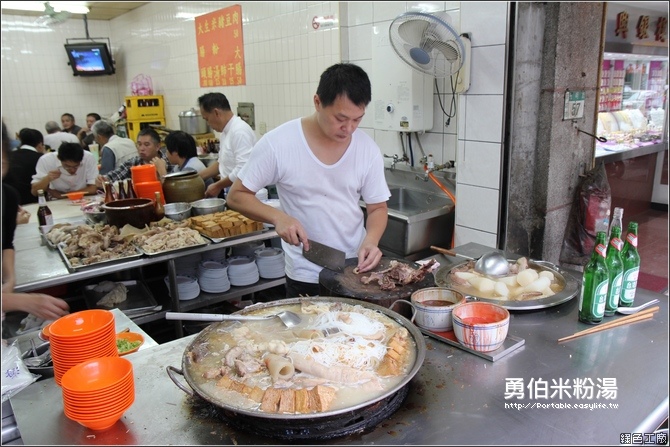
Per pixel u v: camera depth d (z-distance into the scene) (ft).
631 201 15.61
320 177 5.92
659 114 16.69
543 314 4.87
